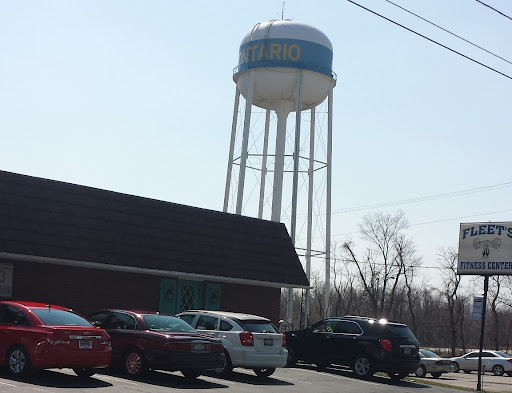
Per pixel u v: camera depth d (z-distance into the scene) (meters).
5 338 14.66
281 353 18.66
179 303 24.53
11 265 20.19
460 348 78.12
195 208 25.78
